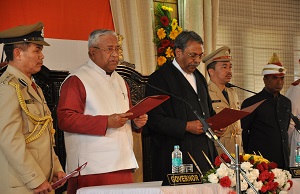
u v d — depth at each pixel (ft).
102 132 15.40
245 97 30.30
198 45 18.11
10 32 14.96
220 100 20.80
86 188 13.94
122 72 21.57
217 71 21.03
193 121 17.34
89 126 15.40
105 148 15.70
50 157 15.03
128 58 25.18
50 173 15.02
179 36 18.29
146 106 15.40
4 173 14.33
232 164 14.02
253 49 30.66
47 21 23.12
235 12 30.17
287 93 24.66
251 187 13.79
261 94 23.26
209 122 16.93
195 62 18.10
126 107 16.62
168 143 17.62
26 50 14.98
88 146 15.69
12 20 22.33
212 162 17.90
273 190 15.53
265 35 31.09
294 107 23.99
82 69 16.39
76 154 15.76
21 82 14.71
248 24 30.58
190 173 14.66
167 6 27.37
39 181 14.17
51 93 19.93
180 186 13.82
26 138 14.60
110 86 16.46
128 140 16.20
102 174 15.65
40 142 14.79
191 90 18.11
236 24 30.17
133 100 21.74
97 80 16.30
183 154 17.46
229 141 20.56
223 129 17.61
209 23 27.99
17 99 14.40
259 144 22.81
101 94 16.17
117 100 16.42
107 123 15.38
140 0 26.22
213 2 28.40
